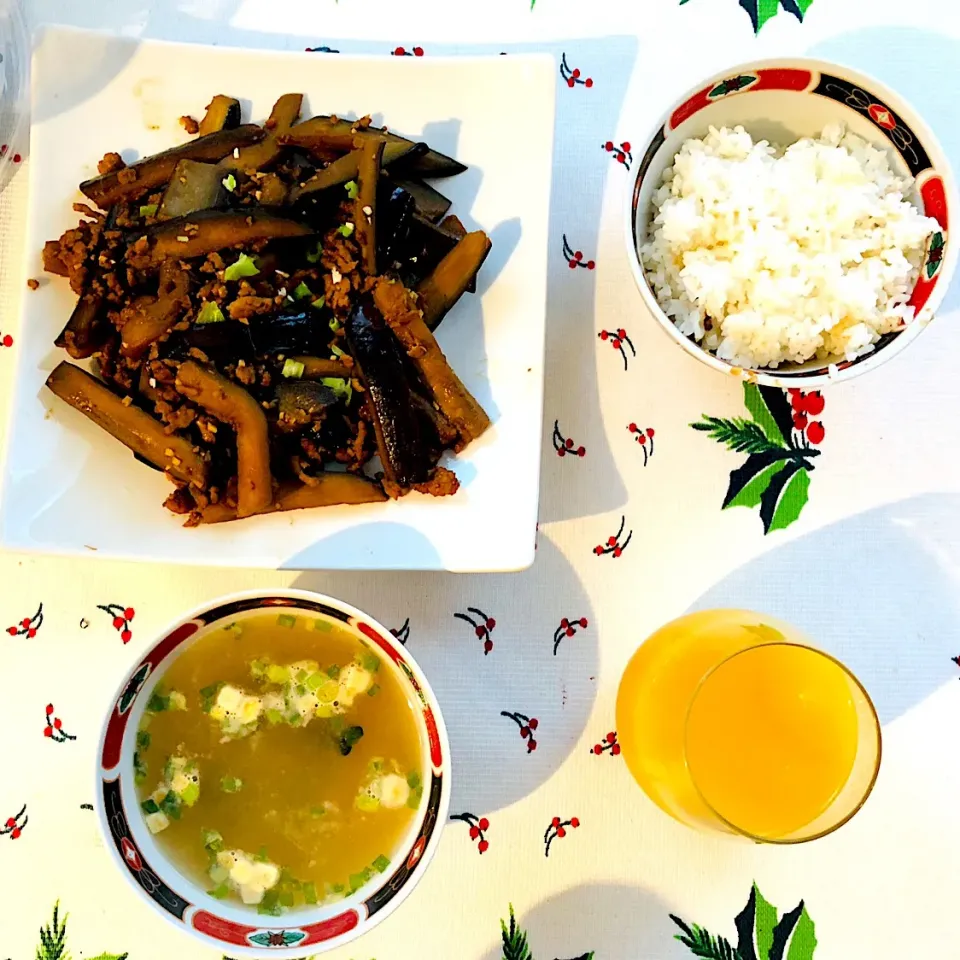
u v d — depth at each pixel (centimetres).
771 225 40
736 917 42
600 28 44
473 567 40
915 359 44
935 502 44
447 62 41
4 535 40
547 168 42
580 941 42
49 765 42
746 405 44
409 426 40
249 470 39
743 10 44
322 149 42
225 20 44
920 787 43
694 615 41
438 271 41
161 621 43
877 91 39
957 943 42
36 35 41
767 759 41
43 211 41
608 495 43
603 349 44
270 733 39
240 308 39
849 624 44
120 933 42
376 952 42
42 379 41
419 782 39
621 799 43
